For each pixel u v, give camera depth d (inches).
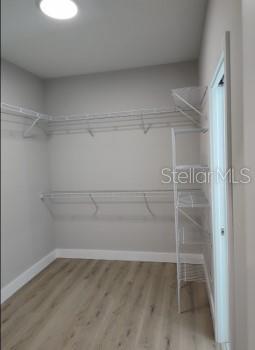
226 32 43.3
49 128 137.3
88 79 130.9
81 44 97.3
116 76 127.6
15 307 95.3
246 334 35.1
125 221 132.4
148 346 72.7
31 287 110.2
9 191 106.8
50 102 136.2
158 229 129.0
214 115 70.6
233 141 41.3
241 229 36.8
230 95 43.2
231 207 43.3
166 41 97.7
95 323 83.7
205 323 81.4
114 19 80.6
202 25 86.1
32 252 121.6
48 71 124.6
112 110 129.1
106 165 132.0
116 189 131.7
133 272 119.4
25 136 118.4
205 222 103.7
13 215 109.0
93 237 137.2
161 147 125.3
